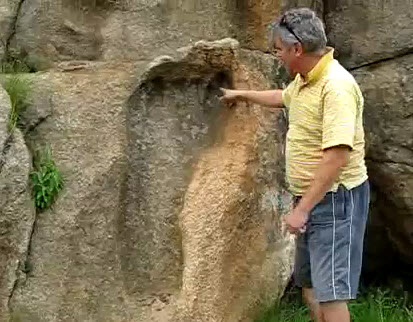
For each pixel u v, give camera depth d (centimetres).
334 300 330
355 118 320
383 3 459
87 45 413
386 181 470
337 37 470
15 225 359
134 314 387
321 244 329
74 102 390
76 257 375
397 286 502
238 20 432
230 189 398
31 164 371
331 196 326
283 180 418
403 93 457
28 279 366
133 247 398
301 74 329
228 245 396
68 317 369
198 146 412
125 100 398
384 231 497
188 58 403
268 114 412
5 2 410
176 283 402
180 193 405
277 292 412
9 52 411
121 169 390
